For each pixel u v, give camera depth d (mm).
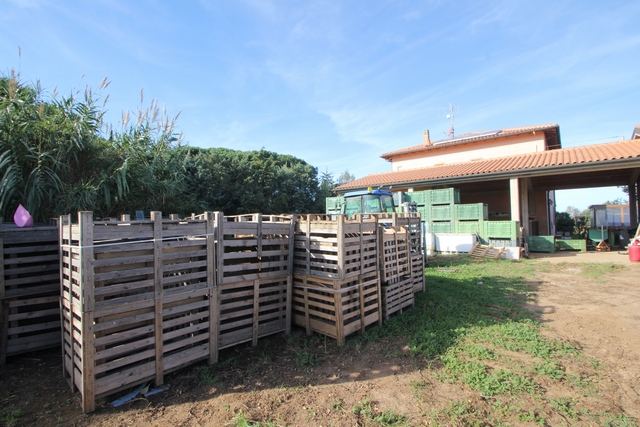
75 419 2793
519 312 5562
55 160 5941
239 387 3299
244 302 4195
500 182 16922
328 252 4441
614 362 3768
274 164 25656
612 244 14664
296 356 3992
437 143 21281
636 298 6371
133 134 7930
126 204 7355
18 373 3635
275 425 2695
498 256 11820
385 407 2936
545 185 18734
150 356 3244
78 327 3031
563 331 4746
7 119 5793
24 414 2871
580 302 6180
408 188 16219
